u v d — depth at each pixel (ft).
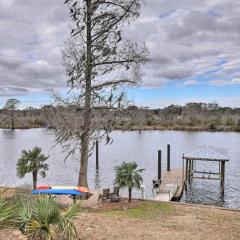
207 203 89.81
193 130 388.37
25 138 278.67
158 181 99.76
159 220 44.34
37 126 455.63
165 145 233.55
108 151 203.00
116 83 71.87
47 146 217.56
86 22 70.03
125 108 72.64
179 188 96.37
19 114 523.70
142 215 48.24
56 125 72.59
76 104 72.59
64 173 128.06
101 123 71.20
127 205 57.00
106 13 69.51
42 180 114.32
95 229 33.73
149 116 428.15
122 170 61.00
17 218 24.62
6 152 187.83
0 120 481.87
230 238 36.14
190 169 119.03
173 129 396.57
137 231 35.81
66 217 26.07
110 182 113.50
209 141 257.75
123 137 302.45
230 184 114.01
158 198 80.74
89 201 60.70
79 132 70.95
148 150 206.90
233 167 147.74
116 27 70.85
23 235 23.49
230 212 50.60
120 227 36.52
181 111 522.06
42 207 24.82
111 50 69.67
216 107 524.52
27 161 72.49
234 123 399.65
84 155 71.92
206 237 36.17
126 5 69.26
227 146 223.51
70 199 60.23
